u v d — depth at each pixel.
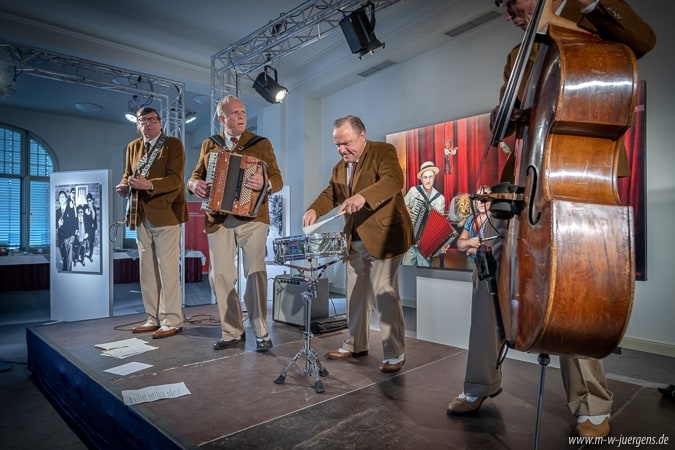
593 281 1.06
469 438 1.62
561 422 1.74
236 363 2.57
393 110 5.63
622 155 1.49
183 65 6.16
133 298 6.65
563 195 1.13
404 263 5.29
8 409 2.66
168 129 6.34
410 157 5.29
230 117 2.86
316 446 1.57
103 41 5.45
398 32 5.10
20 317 5.45
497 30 4.50
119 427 2.00
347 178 2.71
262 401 1.99
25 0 4.68
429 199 5.09
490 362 1.80
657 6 3.43
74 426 2.44
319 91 6.48
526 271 1.18
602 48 1.17
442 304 3.07
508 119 1.42
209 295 6.88
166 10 4.94
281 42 4.95
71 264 4.93
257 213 2.78
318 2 4.71
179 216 3.34
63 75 5.49
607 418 1.64
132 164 3.43
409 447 1.56
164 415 1.83
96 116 9.19
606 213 1.09
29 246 8.84
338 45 5.79
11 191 8.67
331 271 6.70
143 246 3.36
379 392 2.09
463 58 4.82
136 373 2.37
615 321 1.07
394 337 2.42
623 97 1.13
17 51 5.21
